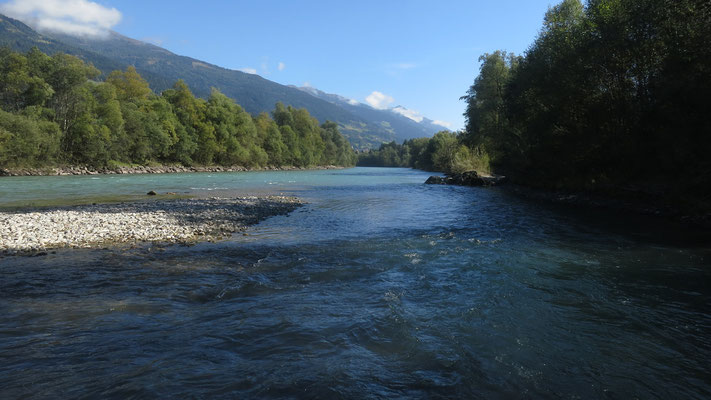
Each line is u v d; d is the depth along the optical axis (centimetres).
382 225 1611
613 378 445
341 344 521
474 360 481
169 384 416
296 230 1486
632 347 523
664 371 462
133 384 415
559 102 2953
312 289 770
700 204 1689
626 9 2380
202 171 8562
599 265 959
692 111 1895
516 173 4278
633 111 2450
